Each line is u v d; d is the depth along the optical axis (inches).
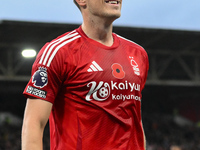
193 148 1573.6
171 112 2066.9
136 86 145.3
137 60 152.2
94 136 136.0
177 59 1349.7
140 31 1161.4
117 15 142.8
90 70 137.9
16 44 1184.8
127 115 141.1
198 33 1195.9
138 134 146.7
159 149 1533.0
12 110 1923.0
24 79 1205.1
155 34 1187.9
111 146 136.6
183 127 1925.4
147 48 1307.8
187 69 1338.6
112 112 137.1
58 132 141.9
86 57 140.3
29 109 137.6
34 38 1164.5
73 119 138.3
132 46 155.4
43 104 136.9
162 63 1424.7
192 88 1752.0
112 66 141.7
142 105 2090.3
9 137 1529.3
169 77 1621.6
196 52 1349.7
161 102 2071.9
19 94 1851.6
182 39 1241.4
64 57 138.3
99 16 143.3
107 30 147.9
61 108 141.9
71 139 137.2
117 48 148.3
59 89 141.7
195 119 1990.7
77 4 151.9
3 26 1064.8
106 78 138.5
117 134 138.0
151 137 1711.4
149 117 2030.0
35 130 134.3
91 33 147.4
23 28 1090.7
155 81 1331.2
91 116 136.5
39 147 133.5
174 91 1861.5
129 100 141.3
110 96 137.8
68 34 149.2
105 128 136.7
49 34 1144.2
